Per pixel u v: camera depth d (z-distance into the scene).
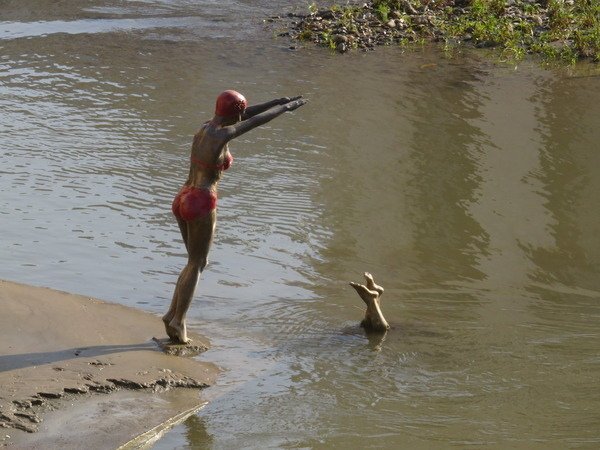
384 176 15.43
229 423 8.44
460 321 10.88
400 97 19.33
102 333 9.74
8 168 15.20
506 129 17.56
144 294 11.20
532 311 11.25
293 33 24.11
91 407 8.33
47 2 27.27
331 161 15.99
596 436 8.35
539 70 21.31
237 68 21.22
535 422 8.59
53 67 21.14
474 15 24.77
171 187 14.76
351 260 12.58
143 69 21.06
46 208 13.67
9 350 9.03
